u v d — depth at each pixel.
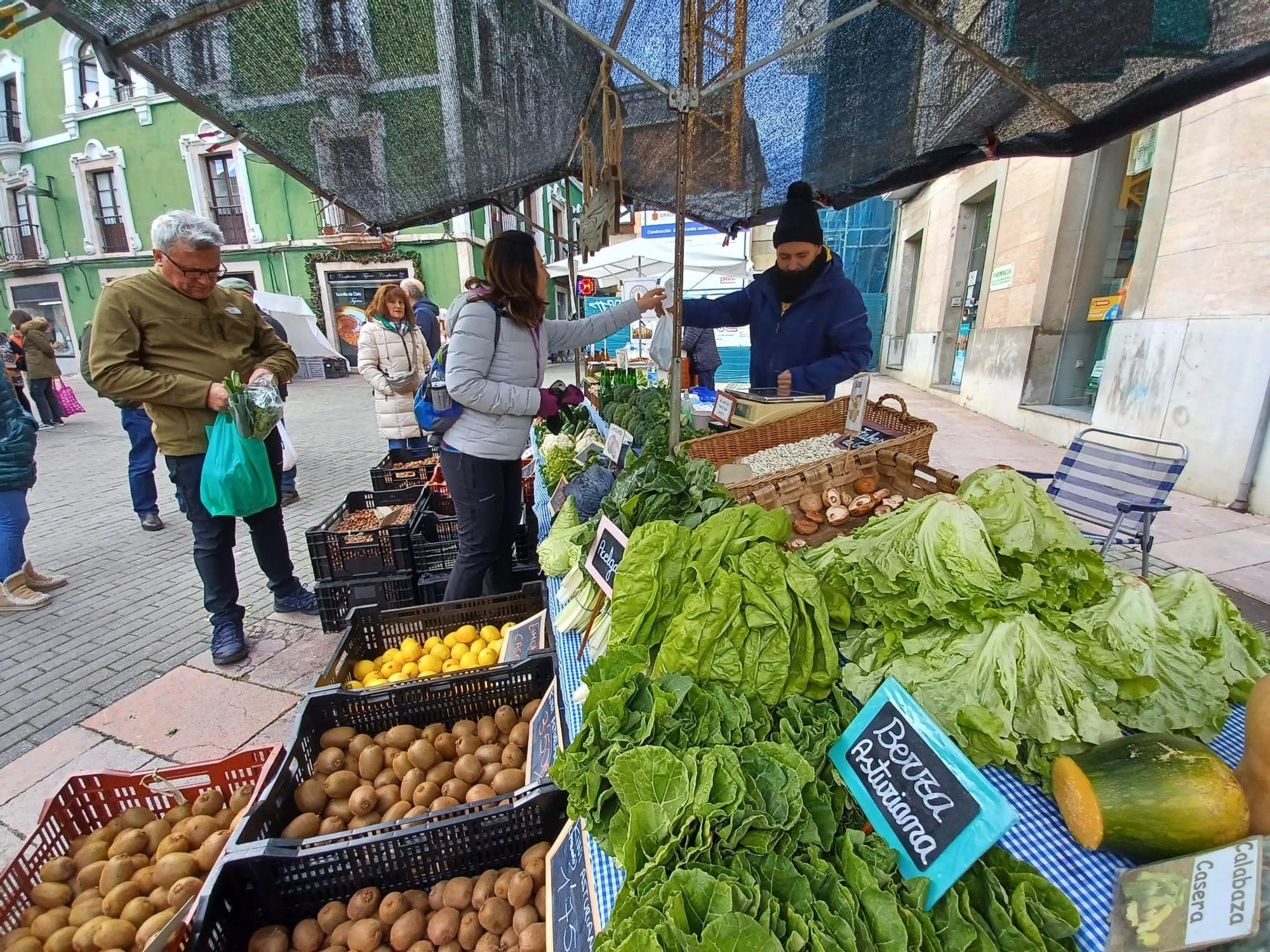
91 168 17.80
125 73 1.70
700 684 1.17
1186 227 5.11
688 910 0.80
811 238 2.78
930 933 0.82
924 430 2.22
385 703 1.98
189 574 4.14
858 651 1.27
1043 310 7.41
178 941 1.27
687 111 1.69
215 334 2.86
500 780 1.74
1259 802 0.81
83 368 3.73
